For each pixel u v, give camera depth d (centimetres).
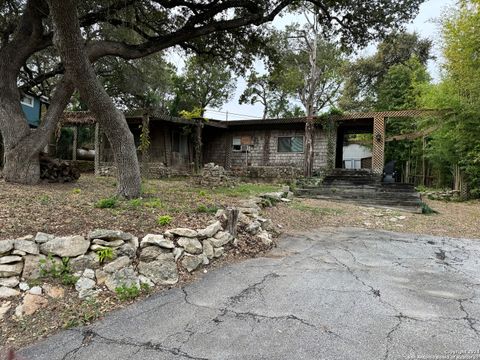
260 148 1644
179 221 439
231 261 418
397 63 2027
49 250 294
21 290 267
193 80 2667
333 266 404
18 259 278
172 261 352
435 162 1308
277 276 364
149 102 2097
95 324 251
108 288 298
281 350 218
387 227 666
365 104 2280
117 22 799
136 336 235
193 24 747
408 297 311
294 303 294
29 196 529
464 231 643
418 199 955
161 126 1541
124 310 275
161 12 862
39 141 746
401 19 830
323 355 212
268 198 805
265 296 309
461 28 933
